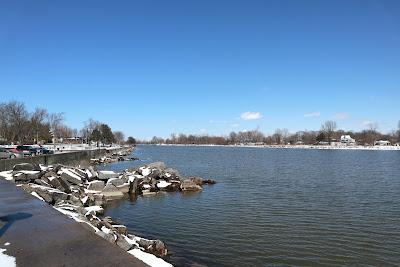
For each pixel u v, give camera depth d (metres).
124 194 32.44
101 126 164.88
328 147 198.00
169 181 36.91
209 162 81.81
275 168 63.56
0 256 7.39
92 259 7.07
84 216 15.39
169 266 10.42
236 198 30.81
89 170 36.03
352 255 15.89
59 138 130.62
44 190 20.36
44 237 8.77
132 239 15.67
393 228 20.39
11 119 86.62
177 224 21.39
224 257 15.55
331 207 26.50
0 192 17.02
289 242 17.69
